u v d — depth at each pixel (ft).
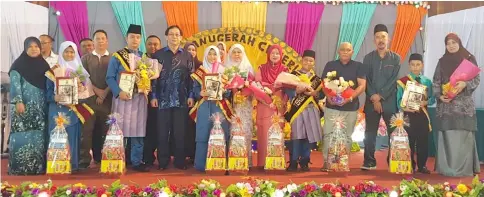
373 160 13.78
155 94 13.42
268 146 13.03
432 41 14.74
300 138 13.26
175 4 15.14
